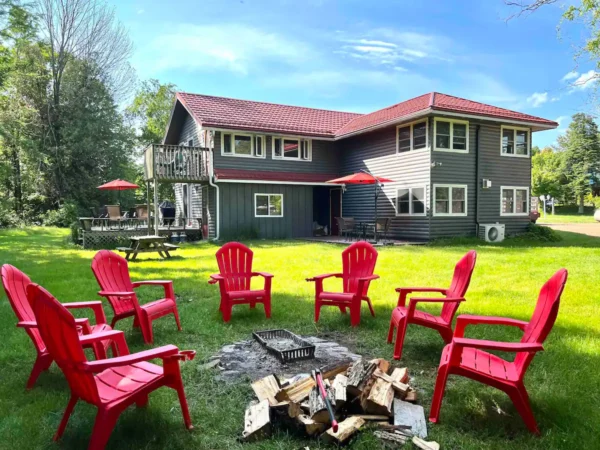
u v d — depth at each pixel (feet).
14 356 12.31
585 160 135.13
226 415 8.75
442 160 47.16
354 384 8.33
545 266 28.81
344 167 60.70
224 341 13.67
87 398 7.29
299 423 7.97
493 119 48.29
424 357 12.26
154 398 9.45
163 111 111.65
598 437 7.88
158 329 14.93
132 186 53.57
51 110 82.23
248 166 54.65
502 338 13.89
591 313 16.63
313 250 39.47
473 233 49.78
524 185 53.47
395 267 28.40
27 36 71.92
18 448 7.57
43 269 28.43
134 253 34.53
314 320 15.96
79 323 10.07
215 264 31.53
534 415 8.75
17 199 79.51
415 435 7.82
